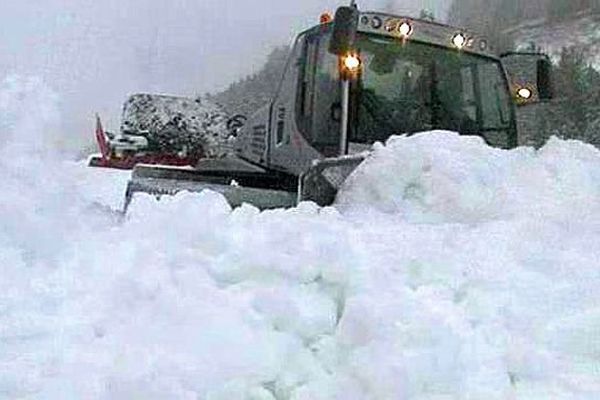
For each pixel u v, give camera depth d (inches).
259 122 317.1
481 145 195.0
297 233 122.9
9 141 153.3
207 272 115.6
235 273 115.6
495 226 147.5
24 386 96.7
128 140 458.9
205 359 100.2
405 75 275.6
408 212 180.7
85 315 110.2
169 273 115.1
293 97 283.4
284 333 105.7
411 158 187.8
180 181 277.7
